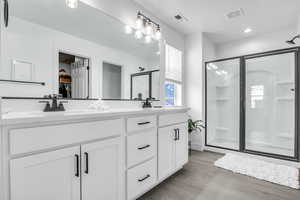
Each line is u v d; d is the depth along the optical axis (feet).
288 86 9.86
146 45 7.83
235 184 6.04
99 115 3.78
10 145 2.60
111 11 6.25
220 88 12.32
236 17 8.59
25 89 4.12
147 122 5.20
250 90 11.21
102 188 3.93
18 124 2.69
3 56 3.76
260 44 10.94
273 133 10.43
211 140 11.62
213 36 11.18
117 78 6.45
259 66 10.78
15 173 2.66
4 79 3.79
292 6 7.55
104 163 3.99
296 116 7.98
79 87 5.23
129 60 6.95
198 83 10.44
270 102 10.54
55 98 4.45
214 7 7.66
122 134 4.44
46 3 4.53
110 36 6.20
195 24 9.40
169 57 10.06
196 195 5.36
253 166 7.57
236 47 11.91
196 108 10.50
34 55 4.26
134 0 7.10
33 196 2.85
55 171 3.13
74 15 5.15
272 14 8.29
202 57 10.37
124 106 6.69
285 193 5.44
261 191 5.56
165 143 5.98
